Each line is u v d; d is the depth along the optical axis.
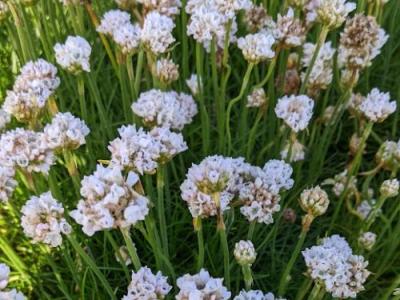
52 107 0.25
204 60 0.32
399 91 0.31
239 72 0.35
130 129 0.19
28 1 0.27
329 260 0.18
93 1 0.34
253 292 0.17
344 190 0.26
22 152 0.20
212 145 0.30
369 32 0.25
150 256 0.26
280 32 0.26
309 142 0.30
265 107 0.26
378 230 0.27
